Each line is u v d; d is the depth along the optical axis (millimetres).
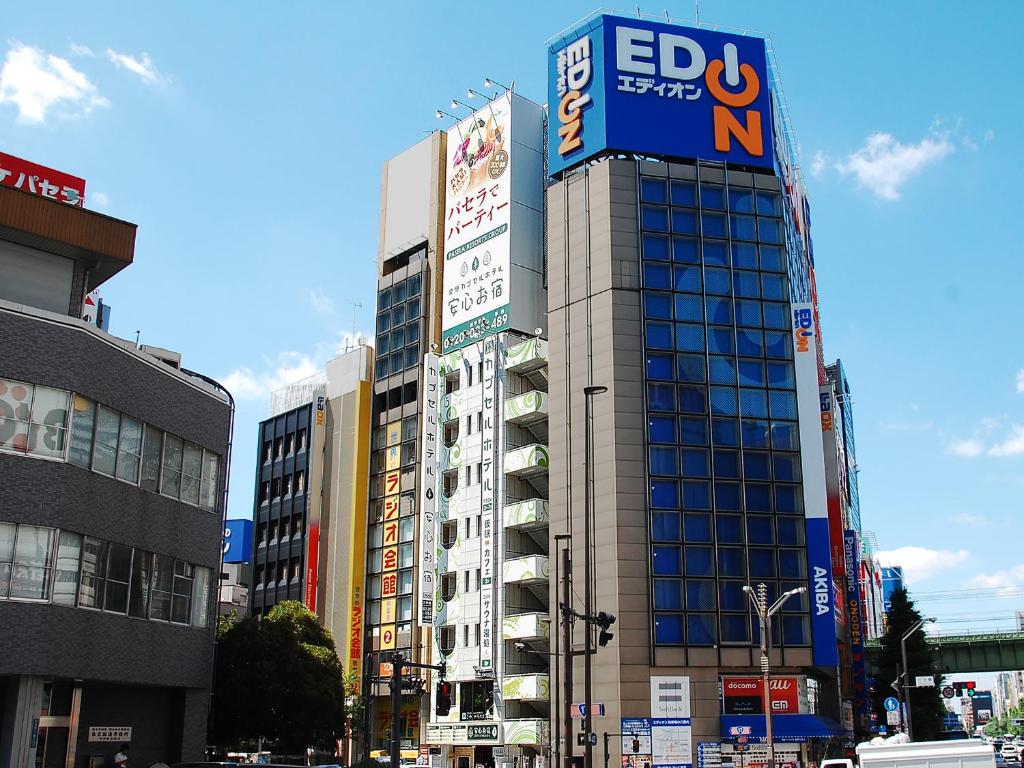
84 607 33531
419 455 84750
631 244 68812
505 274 79625
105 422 35312
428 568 77688
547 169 84250
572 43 75062
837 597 80125
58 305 37719
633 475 64250
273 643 48969
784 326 69188
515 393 76312
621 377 66062
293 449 100188
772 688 61406
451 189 87688
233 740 48000
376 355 92562
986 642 94688
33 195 36688
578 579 63844
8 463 31422
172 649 38781
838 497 83250
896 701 59656
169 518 39000
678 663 60938
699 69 73625
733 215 70812
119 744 37906
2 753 30703
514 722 66875
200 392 41906
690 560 63188
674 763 58844
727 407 66625
